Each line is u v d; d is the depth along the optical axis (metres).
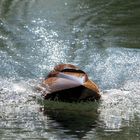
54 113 42.34
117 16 70.06
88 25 66.19
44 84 46.81
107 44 60.38
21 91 47.69
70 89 43.97
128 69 54.44
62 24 65.81
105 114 42.59
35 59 55.62
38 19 66.69
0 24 63.88
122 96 47.88
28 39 60.28
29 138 35.53
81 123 39.72
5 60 54.59
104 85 50.81
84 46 59.59
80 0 75.69
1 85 49.09
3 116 41.28
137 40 62.06
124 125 39.31
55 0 75.56
